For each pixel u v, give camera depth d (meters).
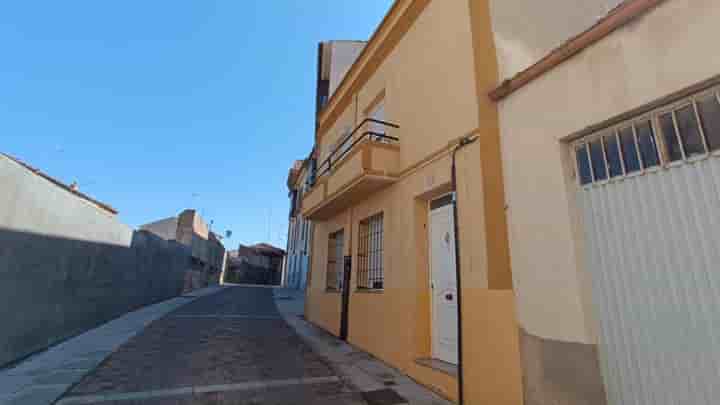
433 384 4.45
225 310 12.46
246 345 6.75
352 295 7.32
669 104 2.54
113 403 3.67
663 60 2.50
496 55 4.29
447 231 5.06
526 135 3.60
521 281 3.43
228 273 39.91
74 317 6.96
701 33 2.32
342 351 6.50
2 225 4.59
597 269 2.89
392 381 4.77
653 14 2.60
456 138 4.62
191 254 21.31
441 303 5.00
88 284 7.61
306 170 17.91
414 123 5.75
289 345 6.91
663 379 2.39
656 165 2.58
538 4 4.43
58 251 6.19
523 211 3.52
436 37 5.38
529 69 3.58
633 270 2.64
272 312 12.45
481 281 3.87
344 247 8.13
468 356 3.91
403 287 5.50
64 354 5.52
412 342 5.05
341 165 6.93
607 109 2.84
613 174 2.87
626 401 2.57
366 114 8.13
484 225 3.91
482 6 4.56
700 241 2.29
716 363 2.15
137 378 4.51
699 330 2.25
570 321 2.94
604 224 2.89
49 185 5.80
